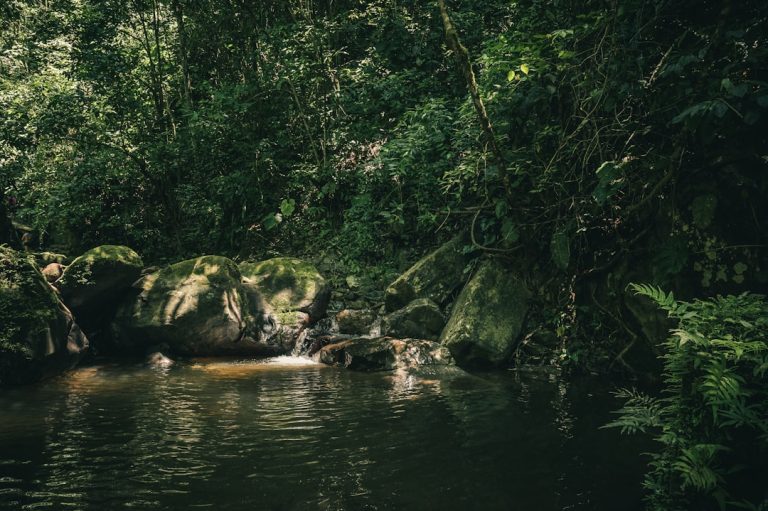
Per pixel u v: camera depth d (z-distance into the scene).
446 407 5.29
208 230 12.43
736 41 5.18
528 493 3.38
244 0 11.64
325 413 5.12
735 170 5.57
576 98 6.55
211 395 5.87
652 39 5.89
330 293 9.33
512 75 6.34
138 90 12.59
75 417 5.04
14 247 9.96
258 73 11.69
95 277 8.03
